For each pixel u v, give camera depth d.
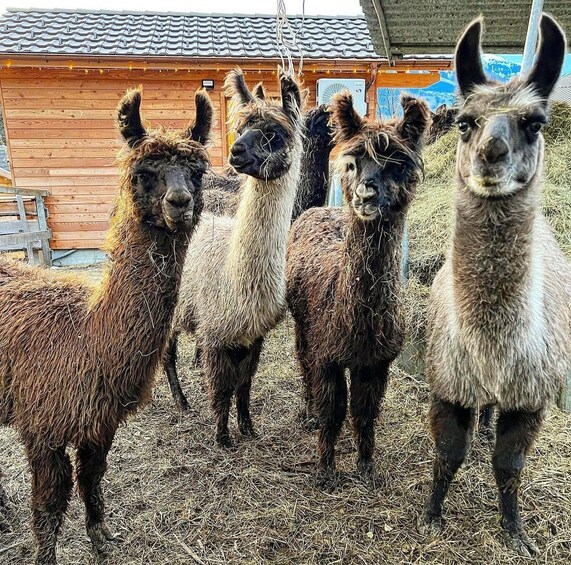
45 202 7.08
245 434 2.78
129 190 1.55
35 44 6.90
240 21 8.96
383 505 2.19
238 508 2.19
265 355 3.81
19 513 2.13
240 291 2.39
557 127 4.52
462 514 2.11
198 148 1.61
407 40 4.38
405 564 1.88
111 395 1.62
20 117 6.83
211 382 2.57
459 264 1.65
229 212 3.64
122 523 2.08
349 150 1.91
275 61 6.88
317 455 2.53
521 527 1.97
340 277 2.09
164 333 1.64
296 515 2.14
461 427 1.94
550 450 2.45
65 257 7.25
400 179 1.91
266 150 2.24
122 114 1.58
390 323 2.07
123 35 7.76
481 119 1.49
